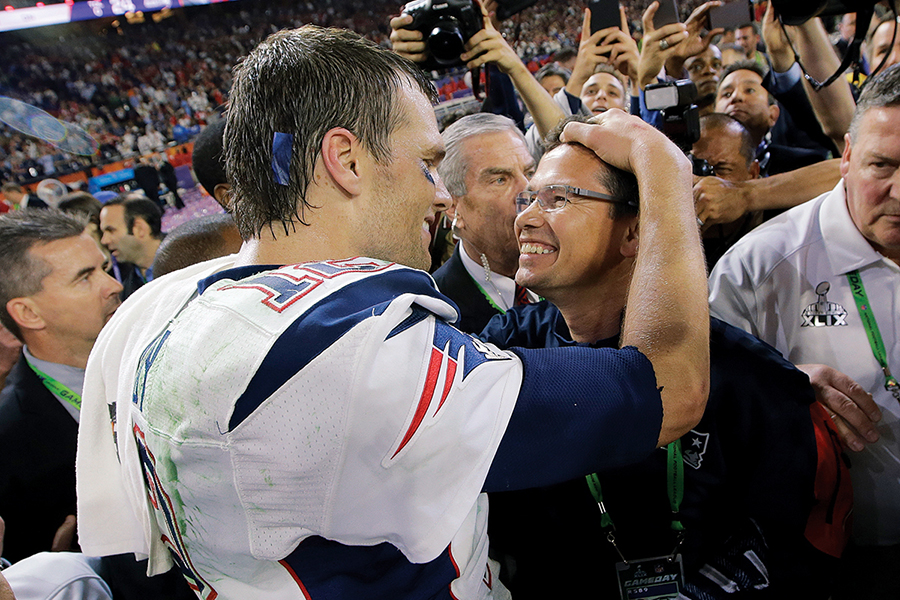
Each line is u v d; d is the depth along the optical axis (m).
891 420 1.32
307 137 0.67
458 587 0.72
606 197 0.99
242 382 0.56
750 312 1.44
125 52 12.58
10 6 11.66
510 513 1.12
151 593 1.03
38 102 12.06
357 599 0.63
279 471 0.57
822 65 1.98
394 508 0.59
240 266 0.69
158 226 3.13
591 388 0.62
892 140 1.16
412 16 1.80
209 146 1.69
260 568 0.62
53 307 1.53
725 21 2.21
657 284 0.74
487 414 0.60
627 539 1.04
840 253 1.32
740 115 2.60
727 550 1.00
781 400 0.98
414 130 0.72
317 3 13.30
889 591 1.35
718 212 1.67
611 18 2.27
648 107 1.46
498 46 1.83
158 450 0.63
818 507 1.03
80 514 0.82
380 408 0.56
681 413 0.67
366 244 0.72
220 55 13.03
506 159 1.64
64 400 1.57
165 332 0.68
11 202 7.22
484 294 1.75
